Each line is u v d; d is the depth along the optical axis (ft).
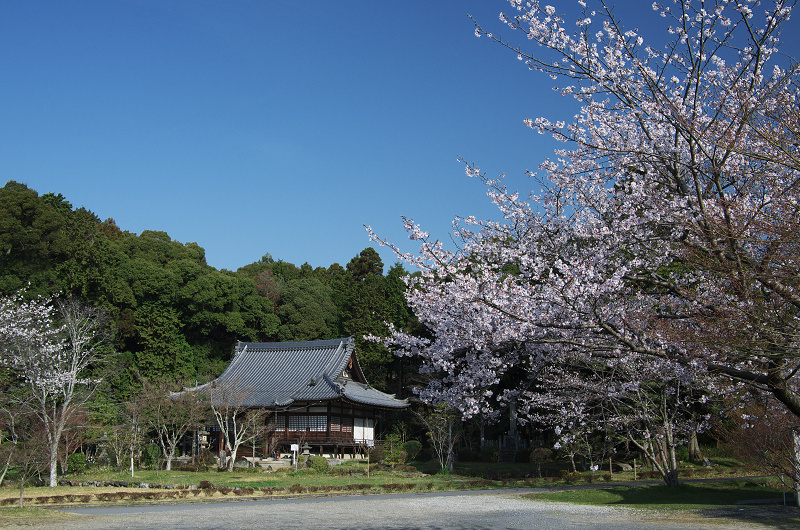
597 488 59.11
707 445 88.94
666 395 53.11
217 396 90.53
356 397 101.14
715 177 22.35
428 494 60.23
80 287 104.88
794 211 20.66
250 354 118.42
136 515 43.83
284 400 97.71
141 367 110.83
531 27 24.62
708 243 21.77
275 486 66.39
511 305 24.85
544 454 82.89
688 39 24.09
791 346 19.08
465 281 25.59
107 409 84.79
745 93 21.98
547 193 29.32
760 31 23.67
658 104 23.36
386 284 136.56
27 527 37.42
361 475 80.38
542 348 27.94
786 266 18.62
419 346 30.27
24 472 52.85
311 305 147.64
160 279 117.60
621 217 27.37
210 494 58.65
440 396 28.58
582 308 23.65
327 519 41.01
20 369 69.05
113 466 84.43
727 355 20.98
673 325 22.89
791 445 40.24
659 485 56.85
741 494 53.16
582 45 24.67
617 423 57.88
